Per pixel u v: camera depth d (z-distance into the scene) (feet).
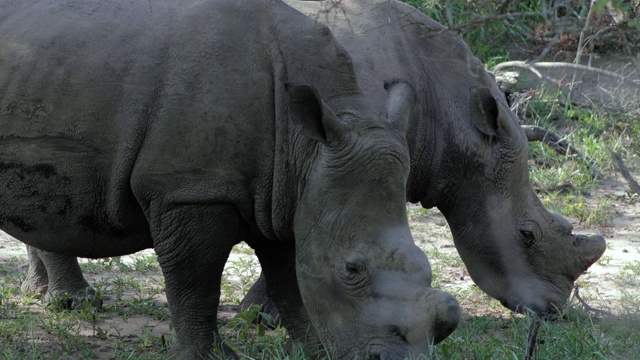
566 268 43.24
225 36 36.55
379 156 32.99
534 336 35.99
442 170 41.78
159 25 37.06
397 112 34.68
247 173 36.09
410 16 41.86
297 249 34.55
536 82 83.10
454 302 30.73
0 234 62.08
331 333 33.01
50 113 36.70
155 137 35.94
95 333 43.93
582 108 81.20
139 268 54.65
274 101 35.94
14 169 37.45
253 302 46.98
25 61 37.06
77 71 36.63
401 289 31.45
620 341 40.27
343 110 34.60
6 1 38.68
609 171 74.23
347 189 33.01
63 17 37.63
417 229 63.26
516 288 42.80
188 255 36.52
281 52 36.14
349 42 39.63
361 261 32.17
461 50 42.47
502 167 41.91
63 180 37.14
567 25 32.58
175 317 37.70
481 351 38.52
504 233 42.57
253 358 38.14
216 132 35.65
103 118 36.37
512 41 83.87
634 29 33.14
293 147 35.42
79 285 48.14
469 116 41.70
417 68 40.93
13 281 51.75
